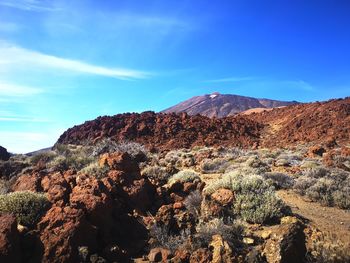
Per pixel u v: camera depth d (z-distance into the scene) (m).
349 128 50.97
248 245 9.19
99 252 8.82
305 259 8.83
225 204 11.28
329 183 15.89
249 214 10.73
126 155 13.59
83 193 9.92
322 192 15.26
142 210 11.22
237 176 12.69
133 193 11.33
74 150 25.66
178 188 12.66
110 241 9.22
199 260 8.55
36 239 8.33
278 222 10.69
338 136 48.81
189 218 10.40
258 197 11.38
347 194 14.65
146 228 10.17
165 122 60.34
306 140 50.34
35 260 8.02
